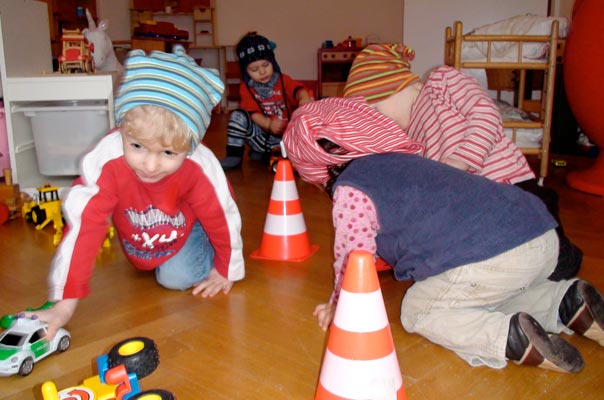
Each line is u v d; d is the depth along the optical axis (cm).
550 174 280
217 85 121
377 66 139
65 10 593
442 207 105
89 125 238
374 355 87
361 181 110
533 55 258
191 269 140
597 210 212
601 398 94
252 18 686
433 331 109
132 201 127
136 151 109
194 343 113
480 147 137
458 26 243
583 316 108
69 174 244
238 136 316
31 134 248
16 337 105
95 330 121
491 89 344
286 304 132
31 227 204
